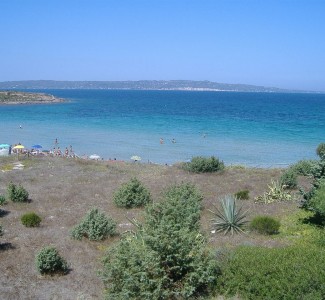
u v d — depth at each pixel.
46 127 81.00
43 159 41.50
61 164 38.25
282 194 23.48
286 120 94.88
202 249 10.92
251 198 23.88
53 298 11.68
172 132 73.62
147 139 65.69
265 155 51.41
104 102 172.75
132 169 36.81
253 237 16.34
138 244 11.12
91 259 14.97
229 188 26.48
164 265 10.45
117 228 19.03
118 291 10.65
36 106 140.75
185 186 22.11
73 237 17.42
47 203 23.88
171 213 13.66
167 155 53.19
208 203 21.97
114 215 21.31
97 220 17.52
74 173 33.66
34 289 12.30
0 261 14.46
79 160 40.78
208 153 53.56
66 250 15.79
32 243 16.59
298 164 32.25
